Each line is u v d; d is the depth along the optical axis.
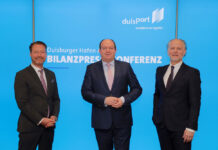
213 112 3.26
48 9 3.23
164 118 2.19
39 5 3.23
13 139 3.31
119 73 2.35
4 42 3.23
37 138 2.25
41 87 2.26
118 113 2.35
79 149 3.33
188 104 2.18
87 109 3.33
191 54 3.22
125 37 3.25
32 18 3.24
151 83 3.29
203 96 3.25
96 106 2.38
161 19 3.23
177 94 2.15
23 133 2.23
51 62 3.27
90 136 3.34
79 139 3.34
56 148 3.32
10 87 3.26
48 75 2.40
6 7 3.22
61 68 3.28
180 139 2.14
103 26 3.25
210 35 3.21
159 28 3.24
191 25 3.21
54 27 3.24
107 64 2.39
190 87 2.10
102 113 2.34
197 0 3.20
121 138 2.37
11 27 3.23
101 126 2.32
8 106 3.28
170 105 2.16
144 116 3.32
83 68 3.29
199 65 3.23
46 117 2.27
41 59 2.28
